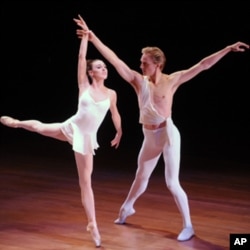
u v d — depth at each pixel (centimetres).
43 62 3531
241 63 3391
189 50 3219
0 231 1430
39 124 1374
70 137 1327
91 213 1338
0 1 3294
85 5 3198
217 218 1571
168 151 1389
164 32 3189
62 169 2208
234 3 2981
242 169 2261
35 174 2108
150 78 1397
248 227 1491
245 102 3512
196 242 1367
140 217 1575
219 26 3080
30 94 3716
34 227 1466
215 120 3531
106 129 3288
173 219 1559
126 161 2411
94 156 2520
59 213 1600
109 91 1345
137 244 1345
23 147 2702
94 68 1315
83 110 1305
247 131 3219
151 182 2014
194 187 1944
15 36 3428
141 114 1404
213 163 2383
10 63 3588
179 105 3700
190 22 3119
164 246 1335
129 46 3275
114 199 1766
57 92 3684
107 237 1395
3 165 2266
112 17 3203
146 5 3136
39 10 3278
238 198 1798
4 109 3656
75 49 3381
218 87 3556
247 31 3028
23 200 1738
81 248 1308
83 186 1342
